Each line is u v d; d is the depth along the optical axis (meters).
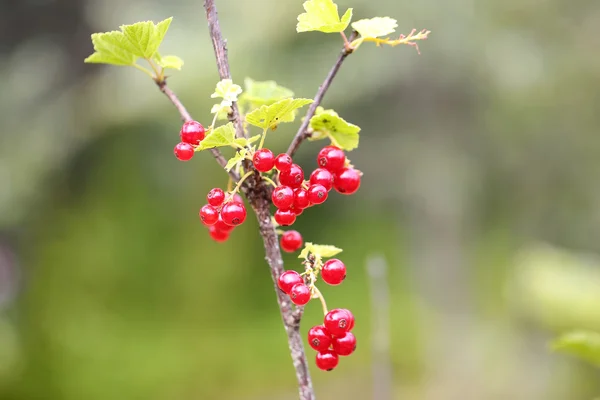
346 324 0.73
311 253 0.74
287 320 0.73
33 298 2.53
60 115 2.63
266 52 2.36
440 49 2.39
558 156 2.80
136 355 2.47
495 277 2.94
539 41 2.53
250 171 0.73
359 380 2.70
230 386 2.57
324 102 2.42
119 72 2.54
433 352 2.79
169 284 2.74
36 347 2.41
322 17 0.75
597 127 2.64
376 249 3.24
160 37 0.77
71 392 2.33
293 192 0.73
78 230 2.67
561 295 1.86
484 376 2.52
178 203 2.85
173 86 2.36
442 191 2.92
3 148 2.54
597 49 2.53
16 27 2.74
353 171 0.76
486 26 2.39
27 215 2.62
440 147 2.79
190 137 0.74
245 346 2.74
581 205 2.88
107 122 2.64
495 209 3.06
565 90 2.57
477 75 2.51
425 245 3.09
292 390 2.59
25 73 2.69
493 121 2.71
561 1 2.49
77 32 2.73
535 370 2.40
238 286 2.96
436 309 2.99
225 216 0.73
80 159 2.76
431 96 2.66
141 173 2.80
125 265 2.67
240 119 0.74
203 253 2.88
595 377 2.20
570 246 2.95
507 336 2.64
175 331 2.65
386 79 2.48
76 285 2.56
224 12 2.42
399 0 2.23
